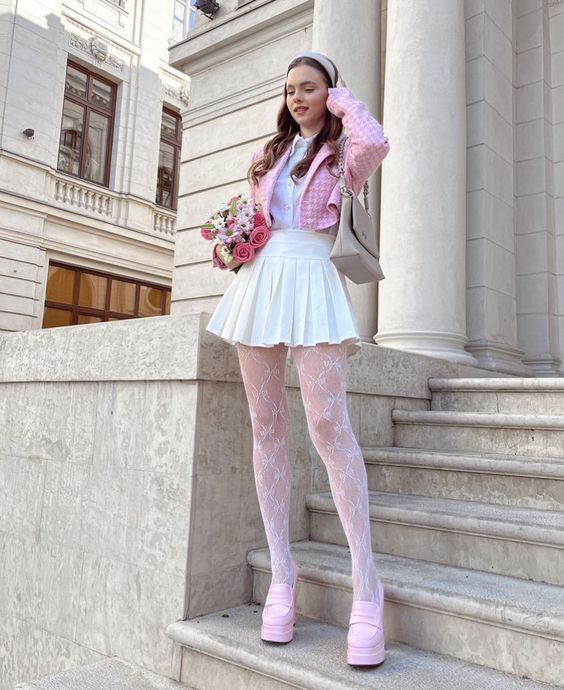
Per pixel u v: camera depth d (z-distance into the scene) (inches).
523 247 181.6
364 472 64.2
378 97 184.7
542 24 187.0
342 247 62.8
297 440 89.8
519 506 85.9
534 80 185.5
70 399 92.4
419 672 59.5
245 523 80.8
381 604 62.3
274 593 67.4
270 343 61.9
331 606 73.1
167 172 633.0
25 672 91.5
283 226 67.3
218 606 76.7
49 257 521.7
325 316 62.1
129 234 569.9
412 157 153.6
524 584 69.1
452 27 160.4
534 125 183.5
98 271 561.0
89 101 568.7
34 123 510.3
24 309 497.4
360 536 62.7
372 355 112.3
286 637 65.4
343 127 68.4
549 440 98.4
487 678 58.7
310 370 62.6
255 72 246.2
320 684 57.4
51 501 92.4
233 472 79.6
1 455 103.0
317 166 66.1
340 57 180.5
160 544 76.6
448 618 64.5
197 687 70.2
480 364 157.8
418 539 80.7
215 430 77.4
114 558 81.8
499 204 172.2
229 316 66.4
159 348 79.5
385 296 152.8
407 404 122.7
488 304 163.0
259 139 240.8
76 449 89.9
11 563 97.3
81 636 84.5
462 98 160.9
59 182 530.6
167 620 74.5
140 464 80.7
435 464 93.4
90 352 89.4
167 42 629.9
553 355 176.1
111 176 575.2
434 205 151.0
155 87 609.9
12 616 95.2
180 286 260.7
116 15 584.7
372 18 185.9
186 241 261.6
